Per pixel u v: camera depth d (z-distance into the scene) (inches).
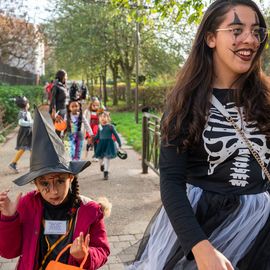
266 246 73.3
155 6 224.7
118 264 157.4
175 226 64.7
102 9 945.5
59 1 1048.2
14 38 985.5
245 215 71.5
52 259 89.0
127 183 290.8
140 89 1048.2
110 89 1626.5
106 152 301.6
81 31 1023.0
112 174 318.7
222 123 72.0
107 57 1055.0
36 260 88.8
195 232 62.7
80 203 93.0
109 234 190.9
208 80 73.2
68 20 1035.9
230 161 72.0
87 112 413.4
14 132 560.1
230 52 70.9
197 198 73.4
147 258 79.9
